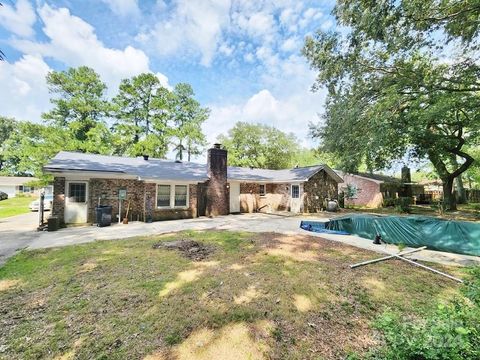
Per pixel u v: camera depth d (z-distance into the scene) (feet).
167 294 12.28
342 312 10.88
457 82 31.07
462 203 77.00
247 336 9.15
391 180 76.38
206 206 47.70
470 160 52.75
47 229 30.86
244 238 25.34
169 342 8.78
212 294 12.31
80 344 8.66
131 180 39.45
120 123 75.15
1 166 128.47
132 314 10.50
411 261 17.61
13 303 11.44
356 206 69.51
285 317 10.40
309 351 8.43
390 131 36.19
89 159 42.65
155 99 77.36
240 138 107.96
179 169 48.91
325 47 35.83
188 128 83.20
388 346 7.53
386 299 12.00
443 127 53.57
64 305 11.25
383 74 35.29
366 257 18.84
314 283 13.75
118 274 14.96
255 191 57.98
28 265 16.71
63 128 65.10
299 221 39.93
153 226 34.47
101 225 34.06
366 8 25.49
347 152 44.55
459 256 19.62
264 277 14.51
